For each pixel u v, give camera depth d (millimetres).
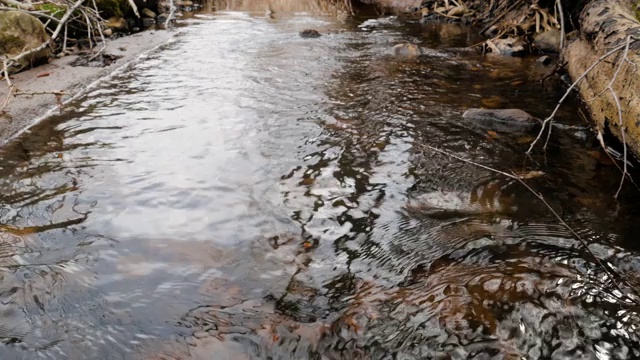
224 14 11898
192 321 2609
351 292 2777
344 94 5984
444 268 2938
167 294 2799
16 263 3041
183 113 5395
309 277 2910
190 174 4070
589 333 2455
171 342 2484
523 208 3568
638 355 2340
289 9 12734
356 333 2504
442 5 11258
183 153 4441
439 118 5230
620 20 5125
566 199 3672
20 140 4812
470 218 3455
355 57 7727
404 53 7875
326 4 13422
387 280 2861
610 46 4867
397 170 4133
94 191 3848
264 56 7805
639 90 3951
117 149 4555
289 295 2773
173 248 3186
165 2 12422
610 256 2990
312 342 2465
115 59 7539
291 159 4309
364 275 2912
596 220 3383
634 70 3953
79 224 3443
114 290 2830
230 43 8734
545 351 2377
